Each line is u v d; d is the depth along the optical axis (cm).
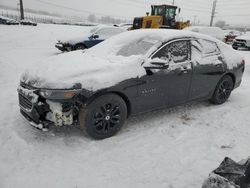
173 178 313
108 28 1309
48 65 400
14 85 661
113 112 393
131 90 401
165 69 433
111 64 400
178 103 479
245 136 425
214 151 376
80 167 325
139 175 316
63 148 364
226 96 572
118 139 396
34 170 316
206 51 512
